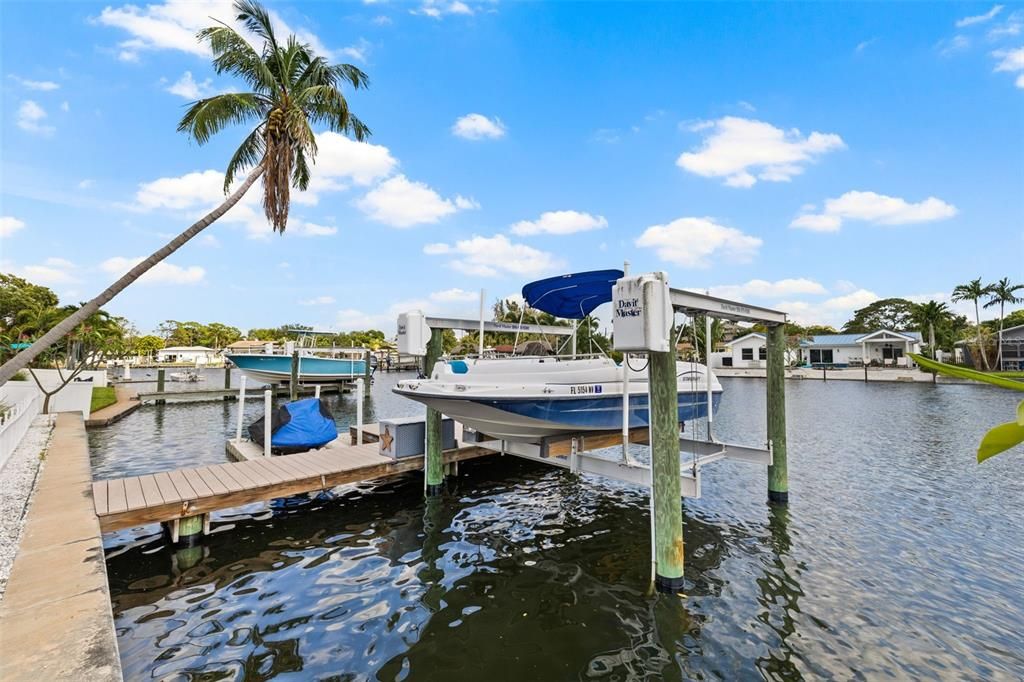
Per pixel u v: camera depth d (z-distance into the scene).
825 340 46.16
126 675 3.55
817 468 9.48
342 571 5.19
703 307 5.64
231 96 10.49
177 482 6.33
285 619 4.29
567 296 7.10
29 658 2.75
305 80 11.53
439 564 5.36
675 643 3.98
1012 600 4.61
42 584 3.55
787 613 4.39
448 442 8.48
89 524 4.77
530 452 6.93
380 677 3.59
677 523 4.75
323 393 27.25
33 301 26.19
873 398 23.11
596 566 5.30
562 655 3.84
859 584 4.89
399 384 6.24
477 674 3.62
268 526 6.40
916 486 8.24
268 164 10.80
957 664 3.74
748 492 7.87
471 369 6.77
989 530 6.25
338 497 7.55
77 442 9.38
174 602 4.55
